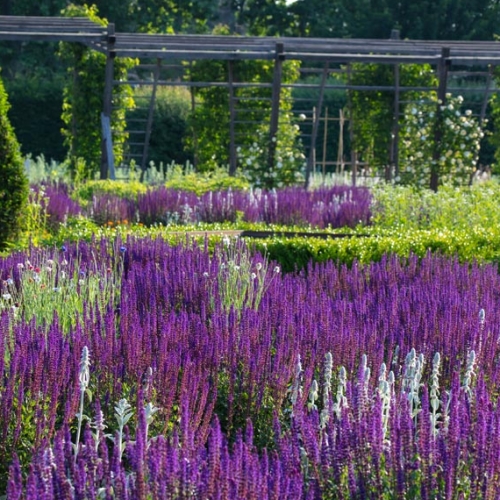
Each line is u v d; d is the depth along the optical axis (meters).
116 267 11.93
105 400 6.99
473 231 15.28
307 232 16.41
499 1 50.75
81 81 27.62
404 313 9.38
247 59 26.86
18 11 45.56
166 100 36.94
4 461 6.30
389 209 18.67
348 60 27.16
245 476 4.82
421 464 5.45
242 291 10.36
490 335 8.41
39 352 7.12
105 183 22.17
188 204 19.64
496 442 5.38
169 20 50.78
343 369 6.71
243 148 27.92
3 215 14.38
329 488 5.41
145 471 5.11
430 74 29.59
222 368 7.74
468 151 27.64
